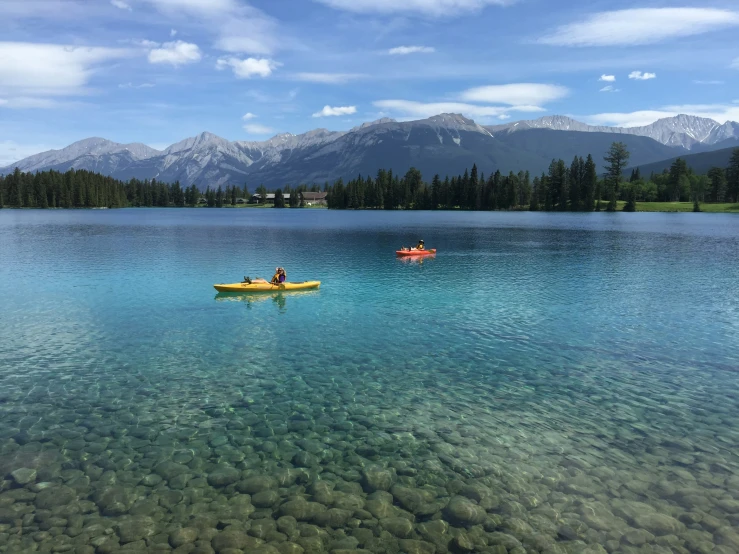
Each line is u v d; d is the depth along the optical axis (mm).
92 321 29000
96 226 115688
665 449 14164
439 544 10180
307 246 73562
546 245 74938
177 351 23312
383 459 13523
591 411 16781
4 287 39750
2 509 11180
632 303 34375
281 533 10477
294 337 25844
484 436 14914
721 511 11297
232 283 41750
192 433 14977
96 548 9953
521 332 26922
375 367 21188
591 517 11062
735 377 20172
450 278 44938
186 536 10336
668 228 111562
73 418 15953
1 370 20422
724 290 39125
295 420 15953
